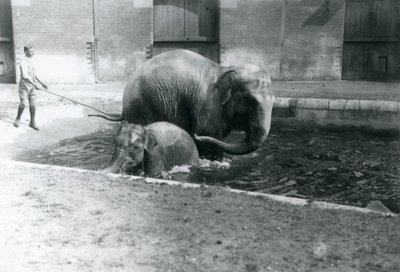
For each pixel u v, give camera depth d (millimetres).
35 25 20859
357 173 11984
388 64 24312
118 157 10812
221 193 9281
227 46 22797
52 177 9906
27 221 7875
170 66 12539
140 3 21734
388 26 24141
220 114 12234
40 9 20812
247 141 11984
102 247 6934
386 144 14508
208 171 11758
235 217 8094
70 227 7645
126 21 21781
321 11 23156
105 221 7887
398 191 10891
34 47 20953
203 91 12297
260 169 12102
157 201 8891
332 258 6656
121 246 6973
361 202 10391
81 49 21312
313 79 23547
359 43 24281
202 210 8422
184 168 11711
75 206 8570
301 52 23297
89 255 6688
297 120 16938
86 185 9539
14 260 6543
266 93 11930
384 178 11656
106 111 17578
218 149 12445
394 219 8258
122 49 21906
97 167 12008
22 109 14789
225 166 12180
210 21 23078
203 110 12266
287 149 13797
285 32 23094
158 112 12625
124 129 11070
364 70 24328
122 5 21672
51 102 17359
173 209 8461
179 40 22906
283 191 10867
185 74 12430
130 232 7441
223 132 12422
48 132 14812
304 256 6688
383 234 7516
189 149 11883
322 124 16734
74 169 10430
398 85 21156
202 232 7449
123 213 8242
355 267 6434
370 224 7938
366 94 18266
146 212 8297
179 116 12539
